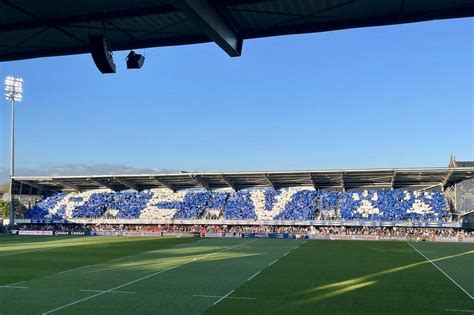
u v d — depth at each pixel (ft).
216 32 29.60
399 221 203.00
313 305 62.39
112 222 236.63
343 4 29.78
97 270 96.63
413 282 81.82
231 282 80.38
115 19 32.12
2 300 65.46
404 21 31.65
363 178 219.61
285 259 117.91
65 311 58.54
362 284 79.30
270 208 231.91
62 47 38.04
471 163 258.57
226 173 219.20
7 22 33.12
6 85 237.04
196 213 236.22
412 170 197.36
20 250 144.25
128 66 38.29
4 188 437.58
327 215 221.46
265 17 31.50
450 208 214.07
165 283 79.36
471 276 89.66
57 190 266.36
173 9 30.19
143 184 255.29
